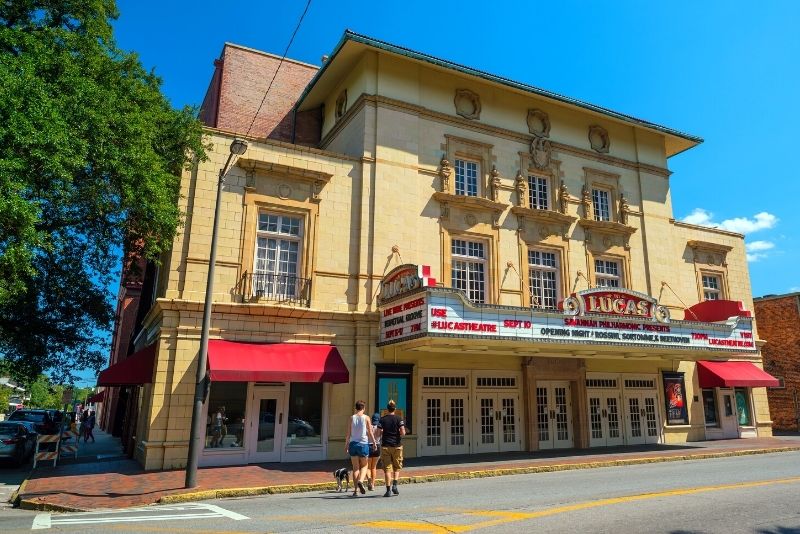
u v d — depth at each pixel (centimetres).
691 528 724
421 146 1962
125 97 1398
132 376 1581
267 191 1698
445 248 1912
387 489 1064
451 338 1495
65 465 1650
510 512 845
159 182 1389
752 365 2539
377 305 1752
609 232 2288
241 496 1116
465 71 2053
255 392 1584
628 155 2455
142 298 2466
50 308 1872
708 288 2617
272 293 1650
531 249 2114
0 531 769
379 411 1673
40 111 1092
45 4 1409
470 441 1836
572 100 2278
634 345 1797
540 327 1638
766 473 1313
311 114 2416
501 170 2103
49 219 1482
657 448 2005
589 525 741
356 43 1895
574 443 2036
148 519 851
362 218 1802
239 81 2392
